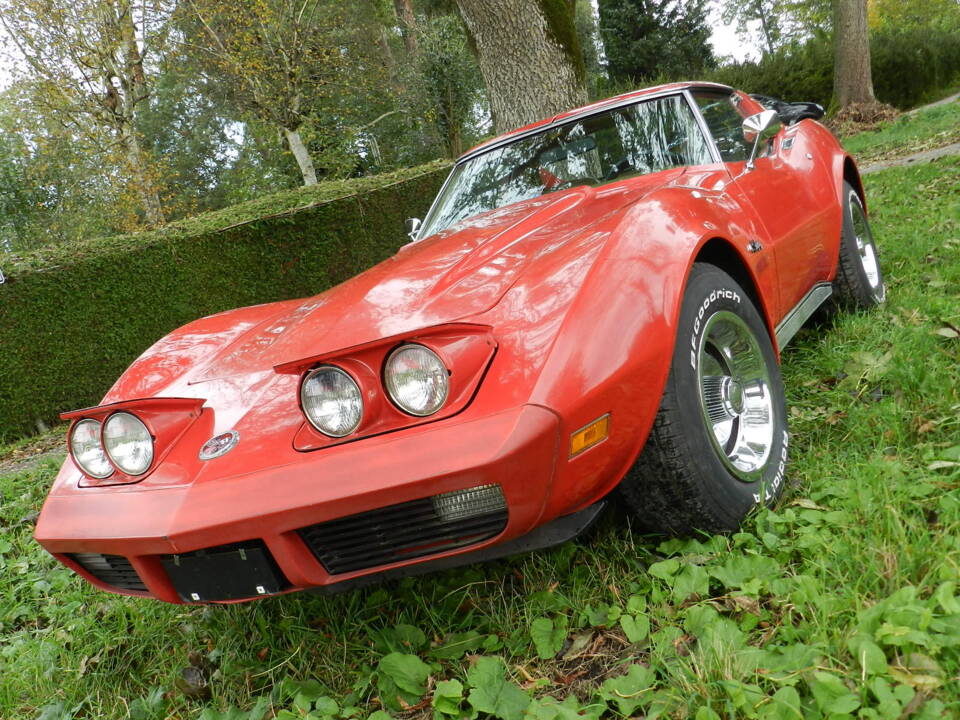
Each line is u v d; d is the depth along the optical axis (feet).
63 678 7.31
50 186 73.20
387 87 77.56
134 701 6.57
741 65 84.89
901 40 92.89
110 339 24.58
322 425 5.51
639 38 110.22
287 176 75.46
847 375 9.27
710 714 4.36
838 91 70.03
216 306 27.17
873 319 11.13
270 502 5.44
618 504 7.18
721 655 4.80
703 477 6.18
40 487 13.84
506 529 5.37
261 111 65.31
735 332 7.34
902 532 5.43
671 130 9.61
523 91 23.16
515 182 10.11
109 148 64.23
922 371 8.29
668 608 5.71
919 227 16.33
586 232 6.54
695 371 6.31
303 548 5.71
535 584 6.58
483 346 5.48
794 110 12.94
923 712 3.92
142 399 6.35
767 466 7.03
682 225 6.82
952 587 4.67
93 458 6.59
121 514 6.07
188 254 26.55
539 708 4.99
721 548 6.19
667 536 6.63
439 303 6.07
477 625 6.39
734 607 5.52
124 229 70.23
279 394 6.29
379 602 7.02
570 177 9.77
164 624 7.77
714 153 9.22
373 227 32.14
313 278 30.01
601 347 5.49
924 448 6.98
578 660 5.66
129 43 60.80
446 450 5.11
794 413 8.86
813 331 11.69
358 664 6.31
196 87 72.23
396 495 5.16
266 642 6.93
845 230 11.39
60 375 23.57
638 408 5.70
